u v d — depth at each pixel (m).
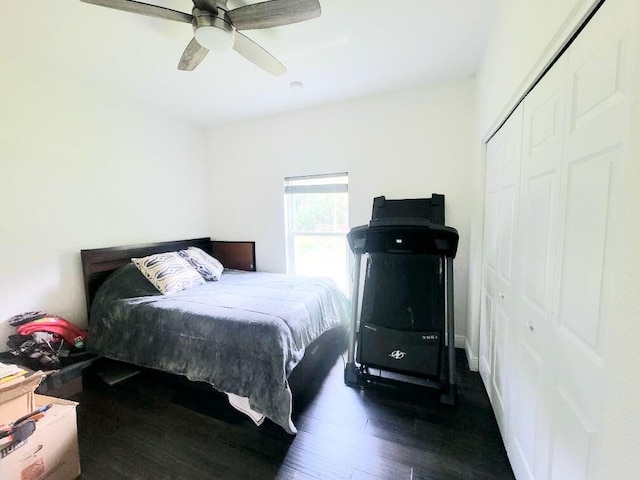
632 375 0.60
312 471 1.44
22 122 2.14
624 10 0.66
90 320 2.40
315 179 3.28
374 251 2.17
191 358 1.91
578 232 0.88
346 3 1.61
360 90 2.78
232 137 3.64
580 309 0.86
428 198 2.72
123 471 1.46
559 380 0.98
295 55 2.14
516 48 1.35
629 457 0.61
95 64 2.22
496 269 1.85
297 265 3.52
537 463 1.14
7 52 2.02
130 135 2.91
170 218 3.36
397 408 1.91
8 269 2.10
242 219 3.70
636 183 0.60
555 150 1.04
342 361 2.58
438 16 1.74
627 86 0.65
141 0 1.54
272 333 1.73
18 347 1.99
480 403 1.94
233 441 1.65
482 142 2.20
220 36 1.48
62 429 1.39
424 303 2.10
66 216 2.42
